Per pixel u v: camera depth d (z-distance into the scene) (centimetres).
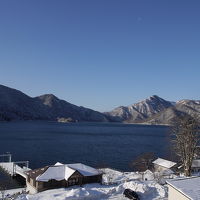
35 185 6372
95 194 5412
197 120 7344
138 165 11450
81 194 5372
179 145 7444
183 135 7294
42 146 18725
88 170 6881
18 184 8569
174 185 4206
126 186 5841
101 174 6856
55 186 6356
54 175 6438
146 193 5516
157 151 17412
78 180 6531
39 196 5416
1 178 9038
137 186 5712
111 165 12644
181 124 7431
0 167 10294
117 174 8306
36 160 13725
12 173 9350
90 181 6725
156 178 7338
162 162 10394
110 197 5400
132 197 5234
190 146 7169
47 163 13038
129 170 11544
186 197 3953
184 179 4456
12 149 17038
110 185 6600
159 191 5656
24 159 13925
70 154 15612
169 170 8969
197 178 4509
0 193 6338
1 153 15512
